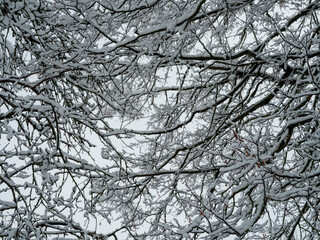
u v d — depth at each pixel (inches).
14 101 172.1
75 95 218.8
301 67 228.2
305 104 244.8
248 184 203.2
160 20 229.1
